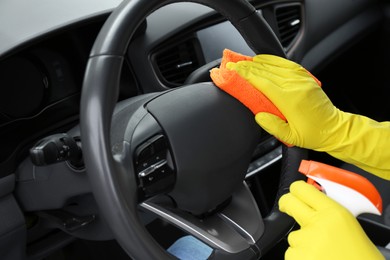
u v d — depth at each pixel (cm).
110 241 138
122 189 52
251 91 62
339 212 55
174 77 117
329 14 149
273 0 129
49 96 105
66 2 106
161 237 138
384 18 166
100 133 51
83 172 82
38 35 95
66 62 108
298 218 57
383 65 173
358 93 181
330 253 54
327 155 148
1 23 99
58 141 71
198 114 63
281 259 125
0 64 97
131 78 113
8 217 93
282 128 62
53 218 96
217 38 122
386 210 113
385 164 67
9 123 99
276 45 68
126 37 53
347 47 158
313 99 62
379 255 56
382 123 69
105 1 108
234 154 65
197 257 77
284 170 73
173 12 114
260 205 131
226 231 67
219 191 66
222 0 60
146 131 61
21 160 96
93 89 51
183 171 62
